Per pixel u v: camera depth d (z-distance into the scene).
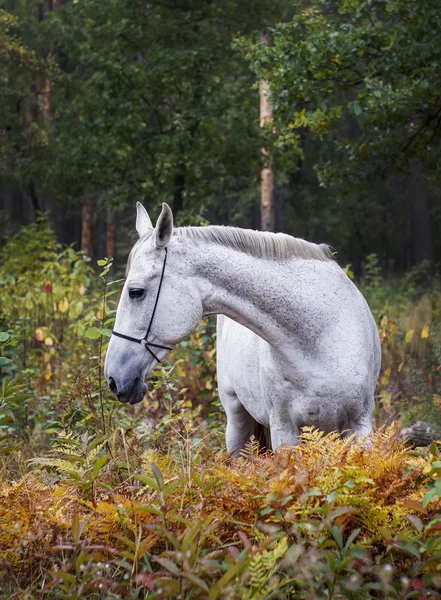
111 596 3.10
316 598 2.95
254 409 4.89
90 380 5.39
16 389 4.54
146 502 3.58
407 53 8.60
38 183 21.58
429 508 3.28
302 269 4.36
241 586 2.95
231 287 4.25
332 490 3.27
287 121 9.81
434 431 5.92
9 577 3.47
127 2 16.05
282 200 24.75
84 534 3.51
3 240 24.88
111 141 16.05
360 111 8.92
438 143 11.23
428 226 23.84
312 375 4.25
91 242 23.09
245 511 3.42
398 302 13.23
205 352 7.24
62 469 3.74
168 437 4.90
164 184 16.59
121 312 4.23
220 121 16.41
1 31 19.98
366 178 10.24
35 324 8.45
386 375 7.32
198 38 16.19
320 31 9.63
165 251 4.20
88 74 20.27
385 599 3.05
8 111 21.67
